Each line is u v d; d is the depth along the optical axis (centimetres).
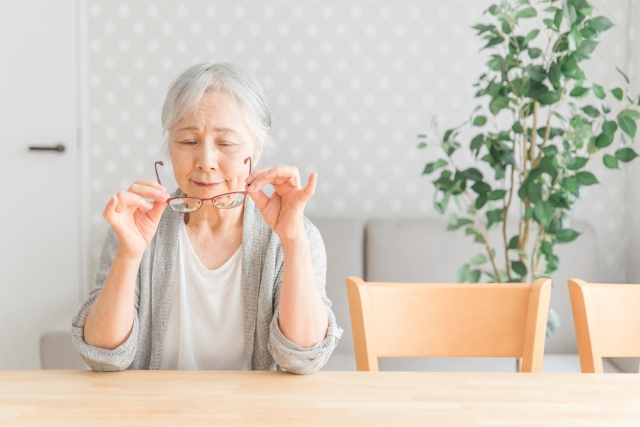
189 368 122
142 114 254
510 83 195
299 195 102
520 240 204
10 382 98
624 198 247
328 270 230
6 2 253
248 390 95
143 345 121
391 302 129
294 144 251
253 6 248
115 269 103
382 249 231
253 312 120
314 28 248
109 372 104
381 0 247
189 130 108
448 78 249
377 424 83
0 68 255
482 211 240
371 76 249
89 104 255
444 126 250
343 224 235
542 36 239
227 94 108
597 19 182
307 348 105
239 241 123
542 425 84
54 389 95
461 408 89
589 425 84
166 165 256
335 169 252
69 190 260
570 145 194
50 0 252
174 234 121
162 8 249
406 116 250
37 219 262
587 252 228
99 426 82
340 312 229
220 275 121
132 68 252
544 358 220
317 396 93
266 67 250
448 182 202
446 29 247
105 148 256
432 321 129
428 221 236
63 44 254
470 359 214
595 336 125
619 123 189
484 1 246
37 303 265
